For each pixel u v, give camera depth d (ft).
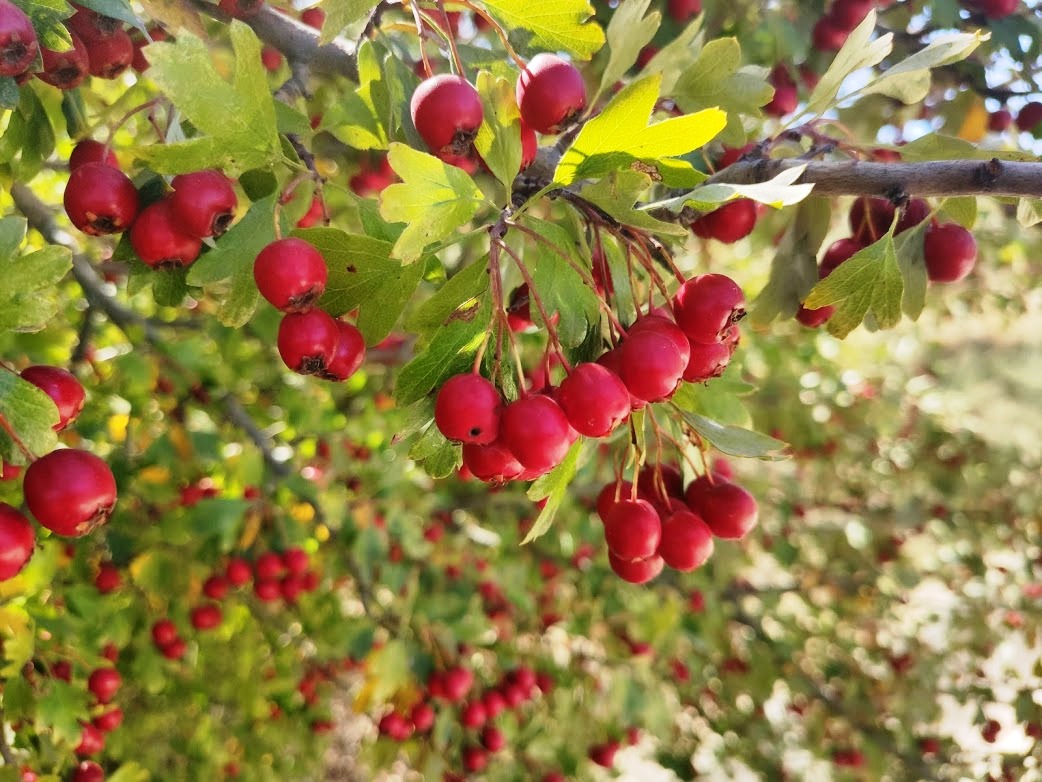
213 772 1.11
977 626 1.49
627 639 1.24
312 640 1.18
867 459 1.78
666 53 0.53
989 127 0.88
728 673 1.42
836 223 1.06
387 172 0.65
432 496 1.26
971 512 1.75
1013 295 1.96
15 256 0.37
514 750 1.07
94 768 0.78
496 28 0.46
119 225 0.42
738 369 0.51
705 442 0.50
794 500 1.68
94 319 0.88
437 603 0.94
